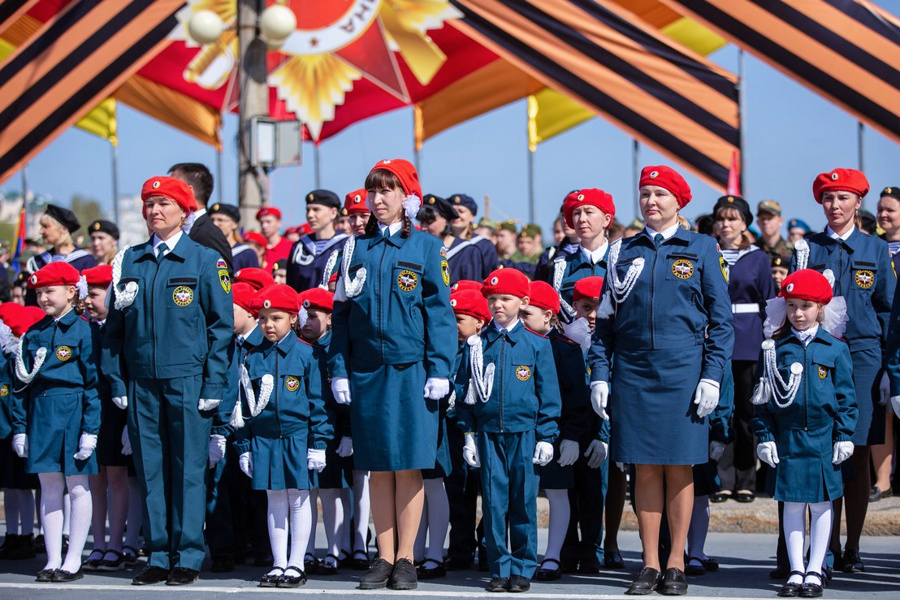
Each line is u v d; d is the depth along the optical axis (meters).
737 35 15.24
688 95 15.63
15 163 17.16
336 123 22.45
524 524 8.27
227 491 9.34
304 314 9.48
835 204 9.17
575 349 8.82
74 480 8.91
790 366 8.14
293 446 8.59
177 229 8.90
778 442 8.22
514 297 8.49
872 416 8.81
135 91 22.09
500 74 20.70
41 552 10.62
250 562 9.85
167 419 8.73
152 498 8.70
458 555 9.39
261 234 14.45
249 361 8.81
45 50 17.11
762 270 11.45
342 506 9.45
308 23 19.64
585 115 20.23
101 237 12.70
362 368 8.39
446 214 11.46
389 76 20.45
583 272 9.83
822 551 8.02
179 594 8.04
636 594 7.88
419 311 8.34
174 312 8.66
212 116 23.27
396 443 8.22
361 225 10.20
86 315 10.01
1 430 9.99
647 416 7.99
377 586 8.23
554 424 8.34
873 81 14.66
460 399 8.53
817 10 14.88
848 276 9.09
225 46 19.31
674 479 8.04
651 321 8.02
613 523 9.42
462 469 9.40
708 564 9.02
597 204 9.73
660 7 18.75
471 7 16.39
